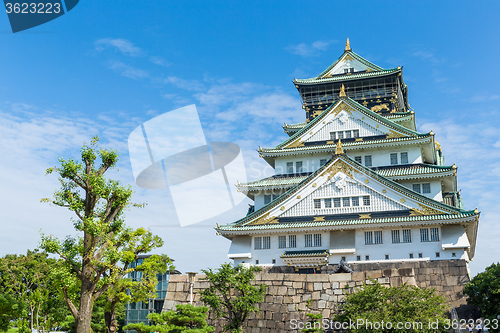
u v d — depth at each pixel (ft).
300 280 127.85
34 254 219.00
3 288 188.24
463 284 140.26
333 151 197.98
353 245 163.53
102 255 103.86
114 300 113.39
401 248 160.15
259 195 201.67
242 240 174.60
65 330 181.57
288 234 171.32
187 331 101.40
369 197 168.66
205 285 134.00
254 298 115.55
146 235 113.50
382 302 106.93
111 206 108.88
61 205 105.19
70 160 104.06
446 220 154.81
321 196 173.17
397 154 194.08
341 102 207.41
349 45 257.96
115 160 111.24
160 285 177.17
